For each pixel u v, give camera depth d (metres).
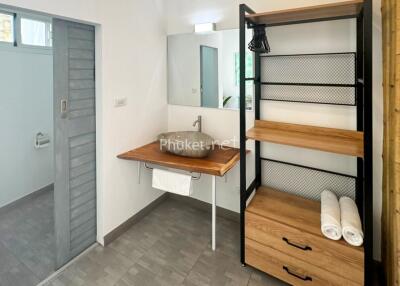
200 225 2.56
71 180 1.98
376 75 1.73
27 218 2.69
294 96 2.07
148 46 2.48
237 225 2.56
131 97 2.34
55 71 1.77
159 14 2.58
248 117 2.31
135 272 1.95
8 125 2.76
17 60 2.76
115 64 2.13
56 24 1.74
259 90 2.19
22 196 2.96
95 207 2.21
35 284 1.84
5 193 2.79
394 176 1.36
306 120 2.04
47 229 2.51
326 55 1.90
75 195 2.03
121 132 2.27
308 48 1.97
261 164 2.32
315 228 1.67
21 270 1.97
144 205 2.68
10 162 2.82
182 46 2.63
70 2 1.73
